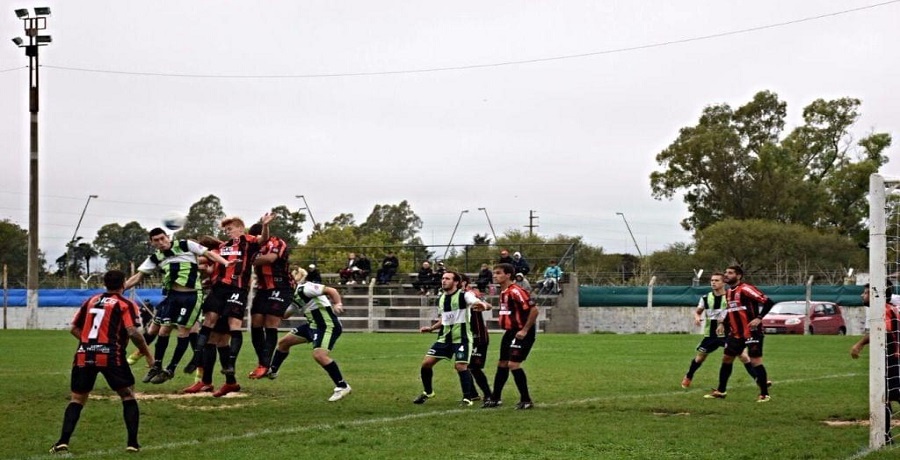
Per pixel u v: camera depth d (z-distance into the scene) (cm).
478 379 1396
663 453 984
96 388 1555
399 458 952
